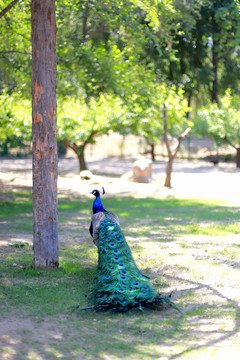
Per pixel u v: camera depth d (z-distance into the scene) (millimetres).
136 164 25031
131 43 15094
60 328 5746
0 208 16094
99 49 15258
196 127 28562
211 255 9516
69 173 28531
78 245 10594
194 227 12680
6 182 23656
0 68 15992
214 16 25531
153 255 9508
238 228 12484
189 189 21953
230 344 5312
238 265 8734
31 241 10875
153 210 16203
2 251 9773
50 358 4906
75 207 16906
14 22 13773
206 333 5648
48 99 7836
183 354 5043
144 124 23141
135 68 15633
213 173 28000
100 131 25781
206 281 7777
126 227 12898
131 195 20359
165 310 6414
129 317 6145
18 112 21703
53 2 7789
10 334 5480
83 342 5355
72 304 6574
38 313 6215
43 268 8242
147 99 15422
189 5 20078
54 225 8250
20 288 7238
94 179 25109
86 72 15375
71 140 25281
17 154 37938
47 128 7871
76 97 24859
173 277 7996
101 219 7723
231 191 21062
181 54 25672
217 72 31922
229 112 28531
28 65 16109
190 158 37125
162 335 5586
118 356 5004
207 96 33594
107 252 6695
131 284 6059
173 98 19750
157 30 13617
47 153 7938
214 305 6621
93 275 8008
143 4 11789
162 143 38562
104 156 40969
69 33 15867
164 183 23062
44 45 7762
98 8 12992
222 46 28812
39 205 8109
